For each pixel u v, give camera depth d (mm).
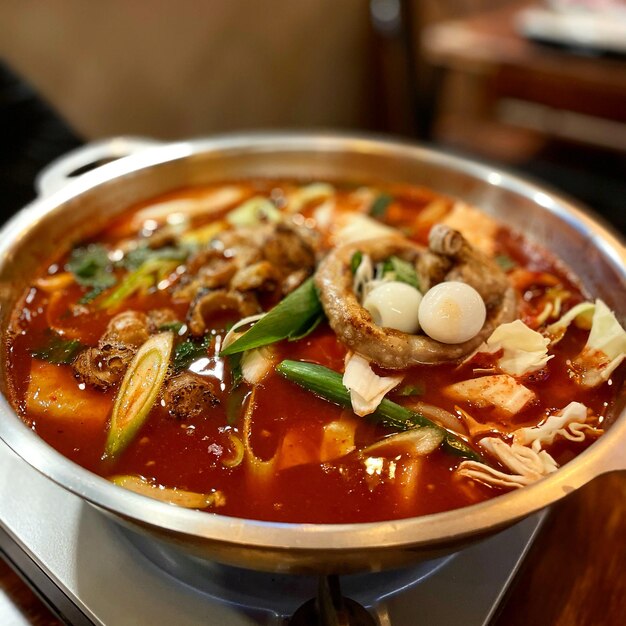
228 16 731
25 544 271
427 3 944
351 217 407
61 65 592
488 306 312
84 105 625
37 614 277
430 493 249
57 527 278
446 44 778
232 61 760
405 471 255
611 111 723
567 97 745
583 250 351
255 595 260
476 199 415
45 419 270
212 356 297
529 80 763
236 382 285
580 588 280
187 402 269
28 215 354
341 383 275
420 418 268
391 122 1025
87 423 269
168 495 245
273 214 414
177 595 259
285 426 270
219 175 440
